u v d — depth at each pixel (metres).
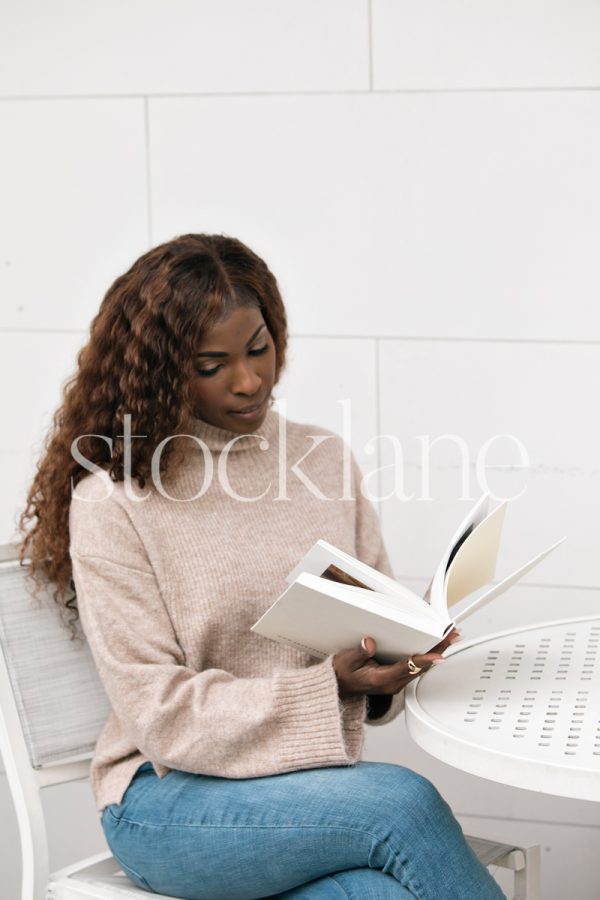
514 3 2.11
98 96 2.27
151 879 1.52
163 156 2.26
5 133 2.31
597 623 1.80
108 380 1.65
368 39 2.16
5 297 2.35
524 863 1.66
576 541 2.21
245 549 1.65
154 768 1.55
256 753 1.47
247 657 1.63
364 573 1.44
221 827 1.44
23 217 2.33
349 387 2.26
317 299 2.25
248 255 1.70
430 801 1.39
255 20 2.20
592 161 2.12
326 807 1.39
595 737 1.31
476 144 2.15
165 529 1.62
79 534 1.58
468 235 2.18
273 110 2.21
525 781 1.24
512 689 1.50
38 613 1.66
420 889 1.34
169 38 2.23
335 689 1.45
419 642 1.38
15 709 1.62
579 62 2.10
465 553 1.49
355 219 2.21
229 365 1.63
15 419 2.38
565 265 2.15
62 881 1.59
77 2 2.25
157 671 1.50
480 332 2.20
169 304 1.59
